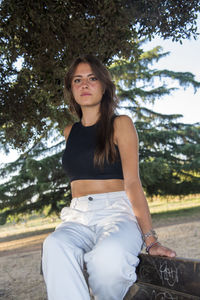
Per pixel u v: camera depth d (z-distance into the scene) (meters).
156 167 19.98
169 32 3.62
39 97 4.35
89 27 3.50
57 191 21.56
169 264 1.63
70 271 1.71
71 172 2.18
